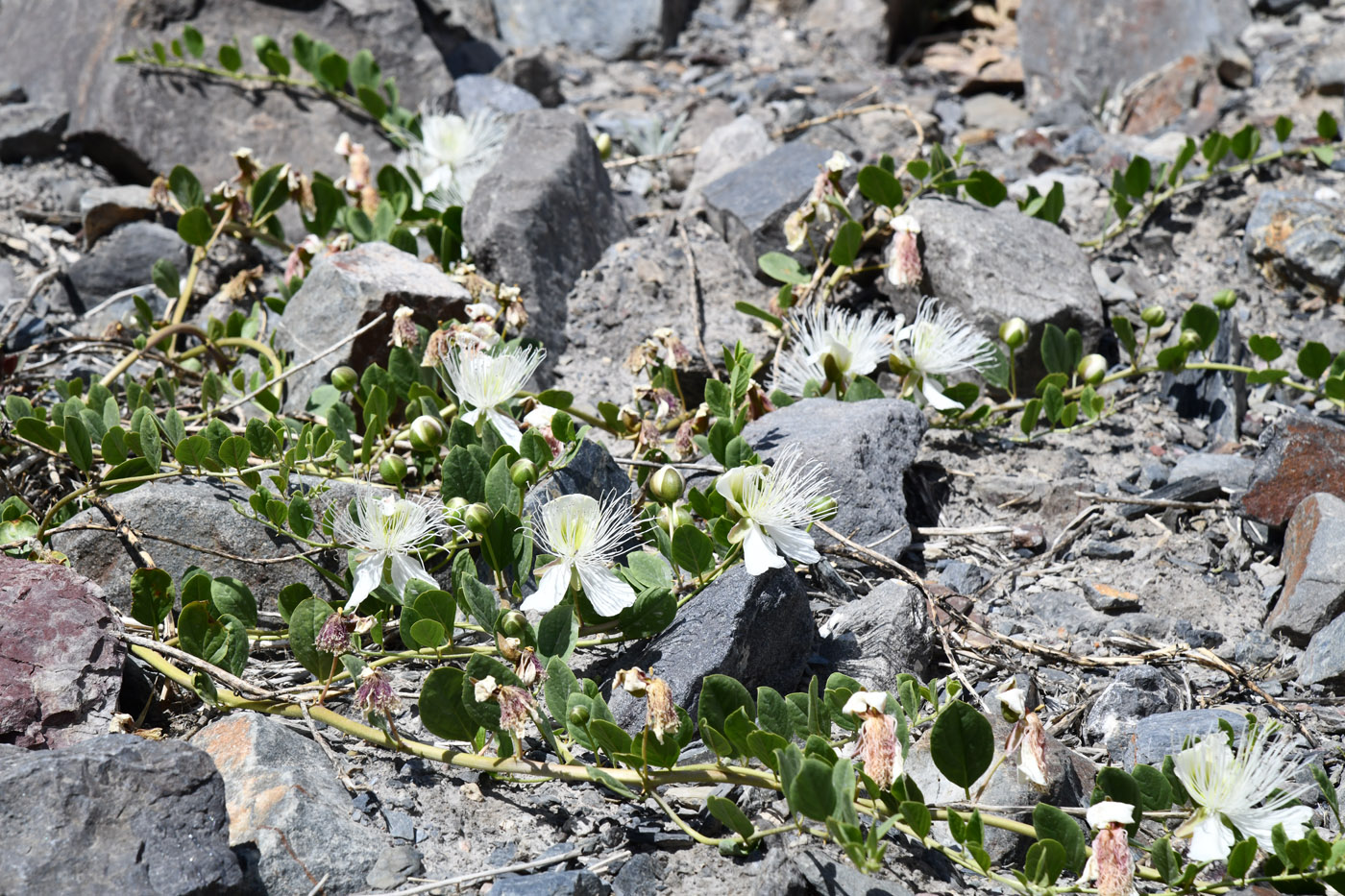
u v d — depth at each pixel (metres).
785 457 3.07
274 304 4.12
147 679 2.54
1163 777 2.20
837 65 6.50
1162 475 3.66
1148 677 2.82
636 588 2.67
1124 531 3.46
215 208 4.69
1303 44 6.07
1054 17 6.16
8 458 3.22
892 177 4.13
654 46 6.54
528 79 5.99
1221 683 2.93
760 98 6.02
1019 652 2.96
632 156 5.55
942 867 2.27
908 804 2.03
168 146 4.96
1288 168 5.08
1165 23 6.07
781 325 4.01
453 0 6.48
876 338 3.54
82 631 2.38
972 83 6.27
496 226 4.04
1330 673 2.85
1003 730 2.61
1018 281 4.02
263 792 2.15
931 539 3.41
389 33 5.48
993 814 2.24
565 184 4.34
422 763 2.43
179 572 2.79
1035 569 3.33
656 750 2.19
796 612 2.65
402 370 3.30
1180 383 4.05
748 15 6.97
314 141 5.16
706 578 2.66
